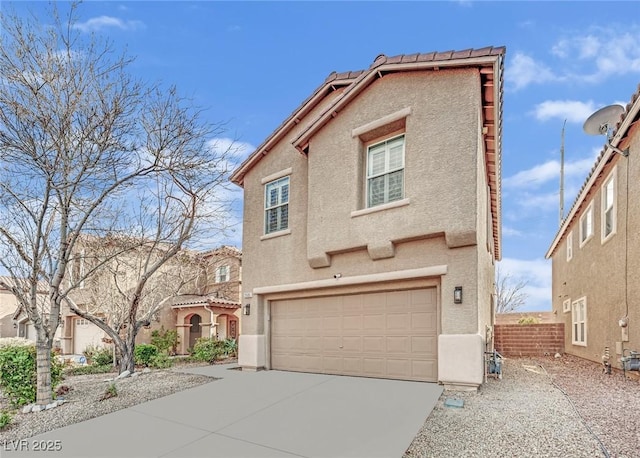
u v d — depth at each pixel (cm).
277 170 1434
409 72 1086
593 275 1514
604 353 1377
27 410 904
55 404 943
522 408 777
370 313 1138
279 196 1422
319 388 1003
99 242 1420
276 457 597
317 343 1245
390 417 739
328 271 1209
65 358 2222
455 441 617
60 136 1009
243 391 1009
